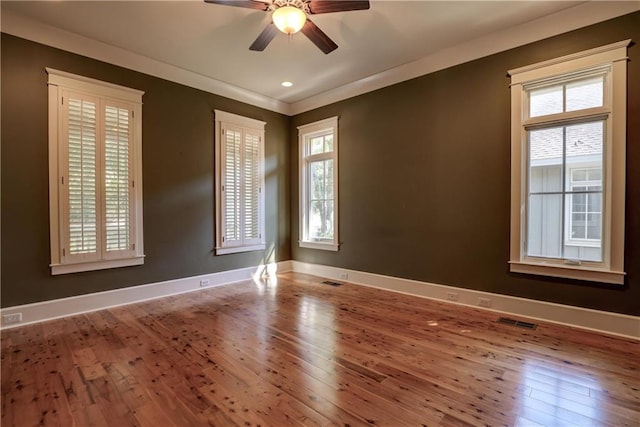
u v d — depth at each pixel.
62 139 3.21
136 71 3.75
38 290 3.10
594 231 2.85
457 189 3.61
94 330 2.89
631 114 2.63
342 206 4.79
